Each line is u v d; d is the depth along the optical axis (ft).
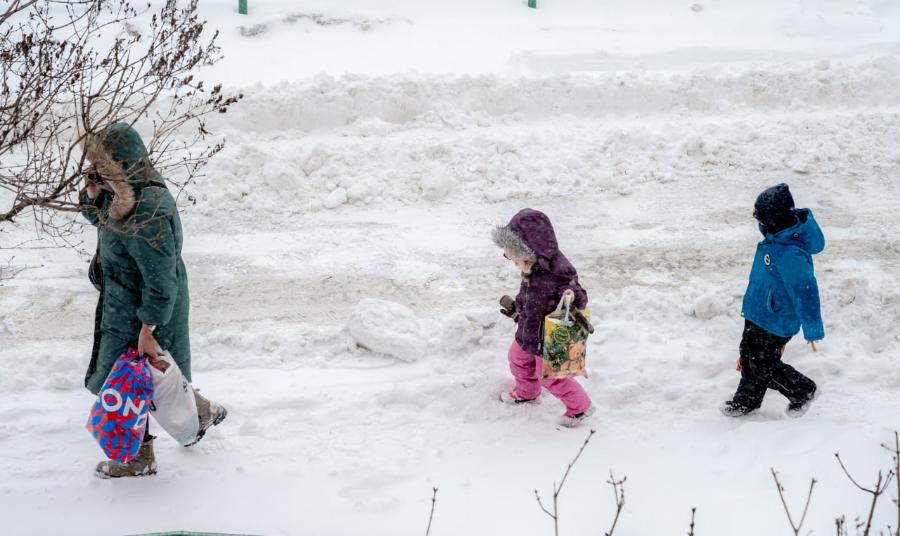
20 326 37.19
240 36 66.39
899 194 50.01
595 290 40.78
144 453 27.61
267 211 48.19
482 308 39.42
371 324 35.45
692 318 38.04
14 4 27.94
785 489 26.48
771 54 67.10
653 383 33.73
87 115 25.61
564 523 25.72
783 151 54.34
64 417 31.19
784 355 34.88
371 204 49.34
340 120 56.29
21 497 26.94
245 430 30.71
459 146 53.52
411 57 65.16
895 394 32.91
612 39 69.62
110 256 25.21
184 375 27.96
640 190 50.98
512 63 64.64
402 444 30.17
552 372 29.09
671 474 28.19
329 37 67.62
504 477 28.22
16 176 26.73
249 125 55.06
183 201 47.91
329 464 28.84
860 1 80.02
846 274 41.70
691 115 59.52
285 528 25.63
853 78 61.00
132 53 59.72
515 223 28.86
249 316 38.63
